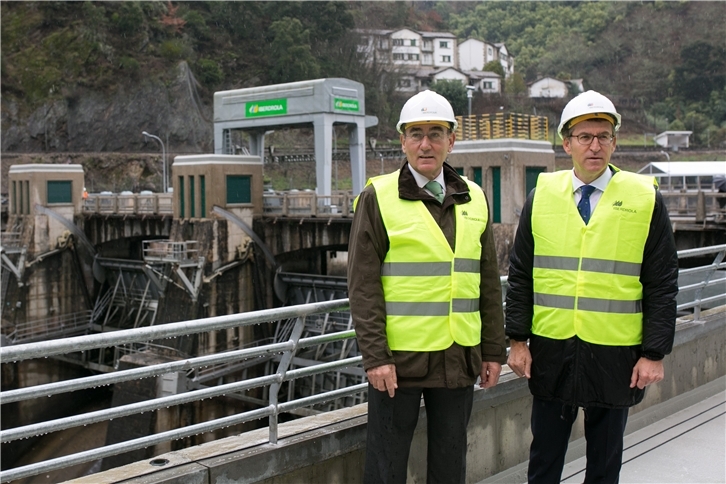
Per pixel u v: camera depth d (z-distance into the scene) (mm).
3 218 44531
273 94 34281
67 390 3660
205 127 94250
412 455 5074
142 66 92188
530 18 153500
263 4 102562
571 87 117812
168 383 27719
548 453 4562
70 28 92312
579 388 4270
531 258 4488
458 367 3928
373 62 104062
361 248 3887
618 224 4203
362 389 5250
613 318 4203
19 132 87625
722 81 115562
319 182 32938
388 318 3922
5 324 40500
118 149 90438
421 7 155750
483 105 106875
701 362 7977
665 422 6832
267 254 33562
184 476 3973
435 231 3914
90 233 42500
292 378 4707
